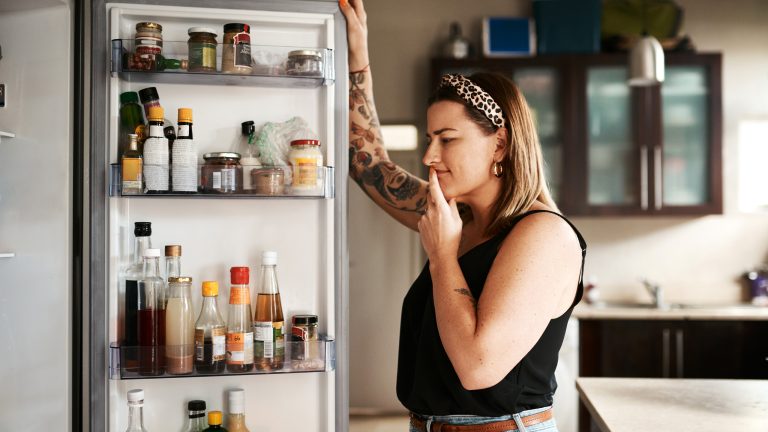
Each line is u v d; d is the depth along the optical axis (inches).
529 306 53.4
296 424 75.3
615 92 177.9
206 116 74.2
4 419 69.9
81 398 72.3
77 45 71.5
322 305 75.5
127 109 68.7
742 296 193.2
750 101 194.1
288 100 75.4
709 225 194.7
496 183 61.4
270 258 70.9
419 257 200.4
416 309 63.6
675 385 82.4
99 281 68.2
